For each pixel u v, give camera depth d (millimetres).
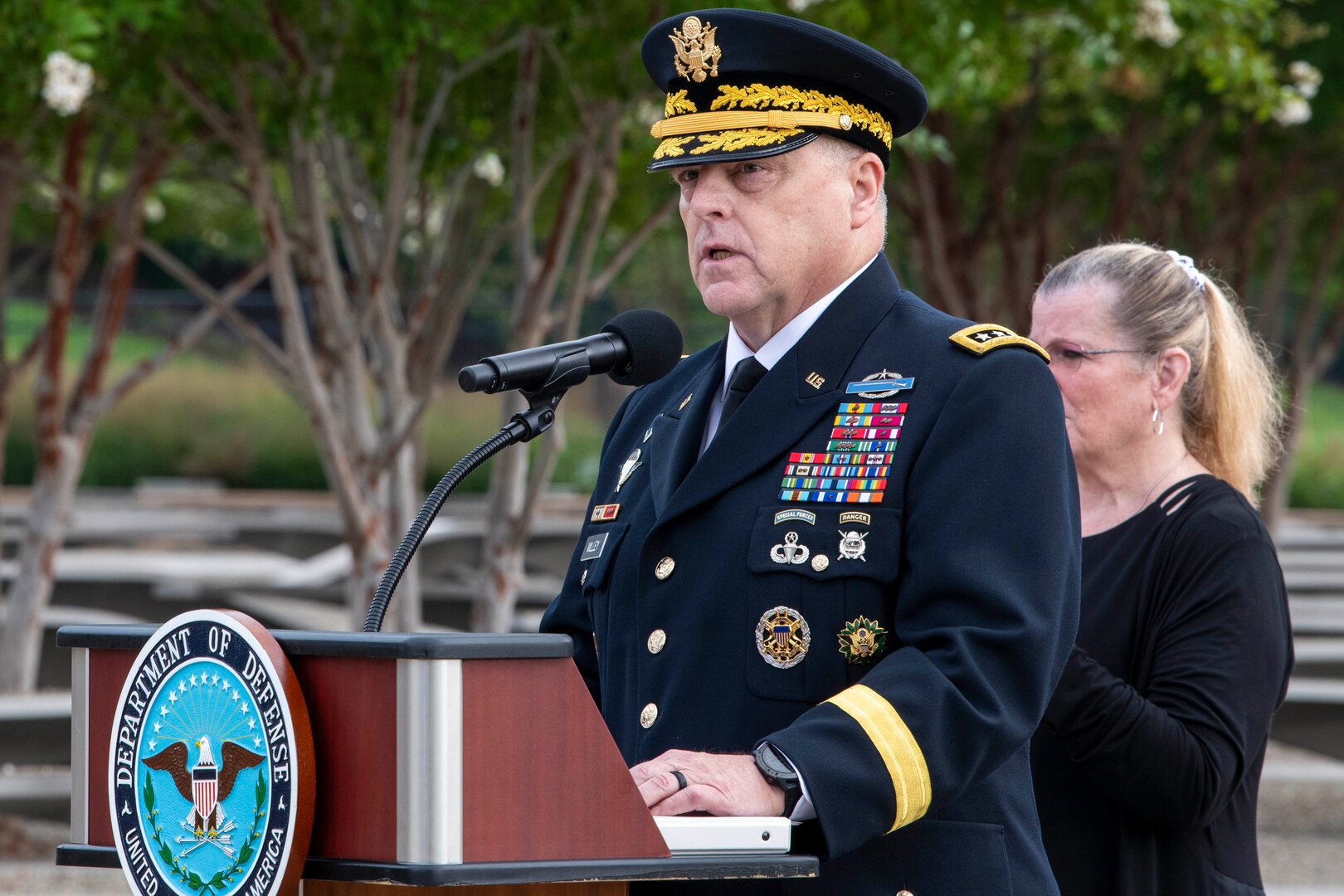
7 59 20203
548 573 38062
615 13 20734
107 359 28250
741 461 6844
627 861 4949
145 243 24828
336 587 33594
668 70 6973
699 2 20359
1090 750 8117
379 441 23578
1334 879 21016
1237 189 35656
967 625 6086
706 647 6668
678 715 6656
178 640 5070
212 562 38781
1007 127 33312
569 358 6914
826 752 5691
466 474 6680
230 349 71625
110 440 70750
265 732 4848
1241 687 8328
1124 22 23109
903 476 6516
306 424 72188
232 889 4883
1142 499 9219
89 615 31234
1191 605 8586
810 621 6461
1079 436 9242
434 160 24344
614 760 5016
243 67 21172
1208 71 23453
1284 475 39312
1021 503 6281
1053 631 6105
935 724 5785
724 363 7531
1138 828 8430
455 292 25422
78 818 5465
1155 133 35750
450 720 4695
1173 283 9305
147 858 5117
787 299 7008
